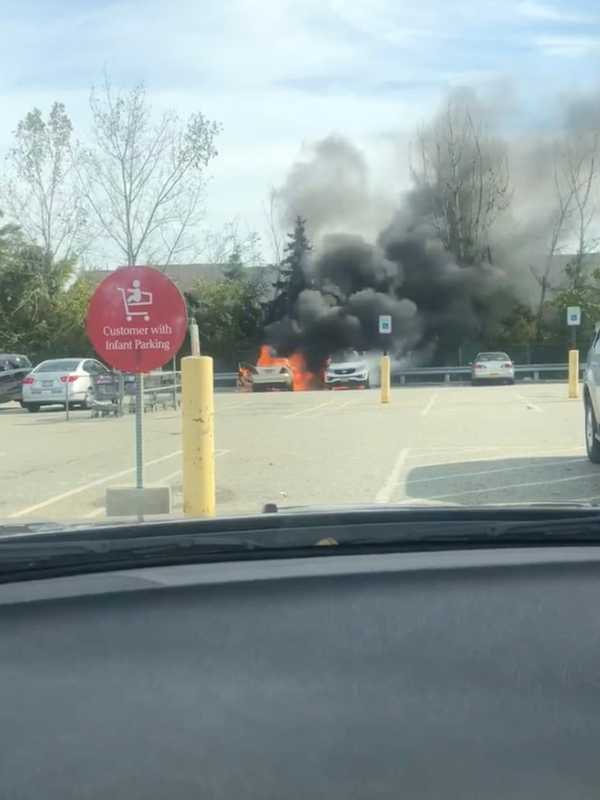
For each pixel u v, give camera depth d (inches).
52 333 1907.0
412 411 807.7
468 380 1765.5
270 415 804.6
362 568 91.4
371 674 77.9
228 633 80.7
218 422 734.5
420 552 99.3
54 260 1921.8
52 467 481.7
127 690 74.1
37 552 90.1
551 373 1790.1
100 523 107.2
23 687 73.6
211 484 284.5
